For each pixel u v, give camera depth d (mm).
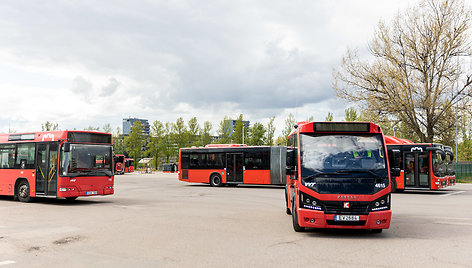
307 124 9477
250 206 15680
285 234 9242
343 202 8453
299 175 8898
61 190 15305
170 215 12734
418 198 20172
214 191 24656
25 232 9523
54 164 15812
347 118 50406
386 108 35656
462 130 56969
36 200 18219
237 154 28844
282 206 15734
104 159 16641
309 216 8578
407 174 23844
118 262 6574
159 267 6230
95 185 16203
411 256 6961
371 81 36406
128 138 71938
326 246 7852
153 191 24641
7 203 16672
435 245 7945
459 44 34594
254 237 8844
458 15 34750
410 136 38469
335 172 8672
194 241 8375
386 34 36062
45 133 16422
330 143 9180
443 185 23438
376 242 8273
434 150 23328
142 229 9945
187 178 30266
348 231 9664
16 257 6984
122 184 32531
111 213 13242
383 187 8523
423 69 35562
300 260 6672
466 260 6648
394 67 35531
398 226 10516
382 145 9094
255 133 57719
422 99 35000
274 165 27594
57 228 10102
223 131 63281
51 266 6344
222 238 8727
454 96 35344
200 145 67688
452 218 12195
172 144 69812
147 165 71562
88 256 7023
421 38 35219
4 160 18000
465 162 39906
